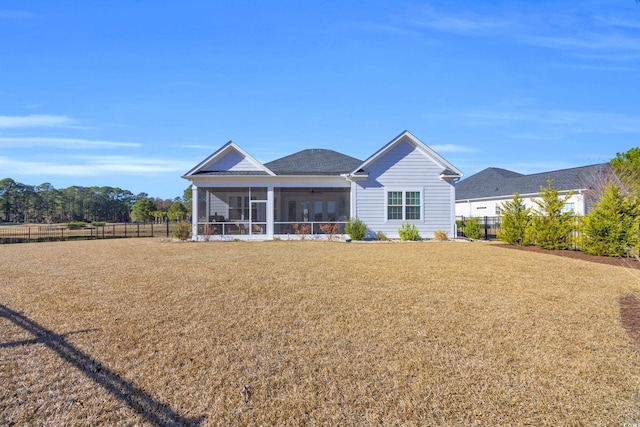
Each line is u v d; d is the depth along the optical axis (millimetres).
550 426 2951
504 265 10367
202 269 9688
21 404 3266
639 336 4871
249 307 6141
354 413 3143
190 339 4750
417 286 7664
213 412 3158
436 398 3363
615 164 26672
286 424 3004
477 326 5230
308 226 21734
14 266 10695
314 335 4887
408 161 19594
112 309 6051
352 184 19422
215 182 19344
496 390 3494
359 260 11289
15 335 4902
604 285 7828
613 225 12094
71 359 4160
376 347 4500
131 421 3025
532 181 26844
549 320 5500
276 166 21656
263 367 3975
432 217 19656
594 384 3604
